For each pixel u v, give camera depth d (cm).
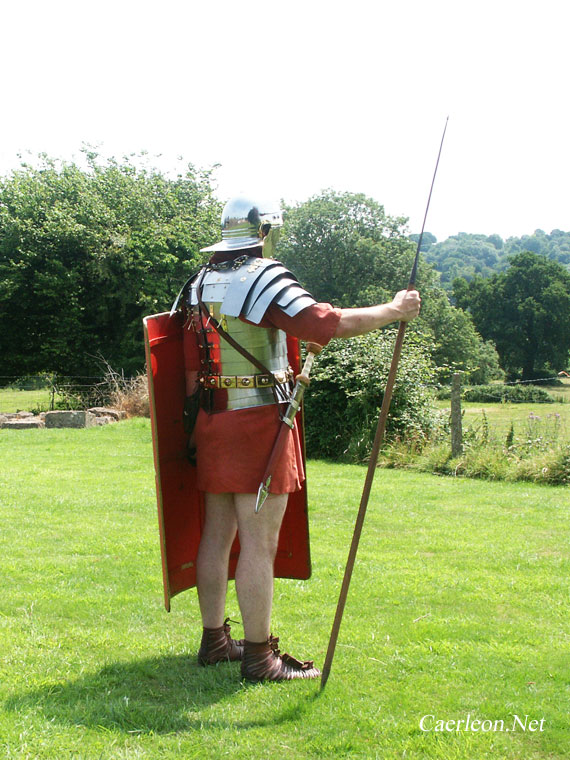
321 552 577
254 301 308
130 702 300
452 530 666
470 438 1157
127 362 2931
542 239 17550
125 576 502
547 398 2897
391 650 368
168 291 3003
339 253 5391
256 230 328
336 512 749
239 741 270
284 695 309
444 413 1293
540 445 1080
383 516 727
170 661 349
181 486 354
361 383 1240
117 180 3178
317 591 468
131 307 2986
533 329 6775
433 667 346
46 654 354
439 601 453
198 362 341
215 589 338
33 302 2905
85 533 629
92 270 2828
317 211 5419
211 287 326
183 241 3009
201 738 271
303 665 335
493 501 827
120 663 344
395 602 449
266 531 322
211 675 330
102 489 854
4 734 268
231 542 343
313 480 988
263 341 320
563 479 983
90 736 271
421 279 5438
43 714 287
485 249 15862
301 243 5456
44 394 2989
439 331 5206
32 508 732
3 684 316
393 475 1061
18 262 2847
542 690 323
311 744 268
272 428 320
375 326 313
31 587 473
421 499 835
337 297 5353
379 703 305
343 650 367
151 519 692
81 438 1461
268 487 313
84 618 414
